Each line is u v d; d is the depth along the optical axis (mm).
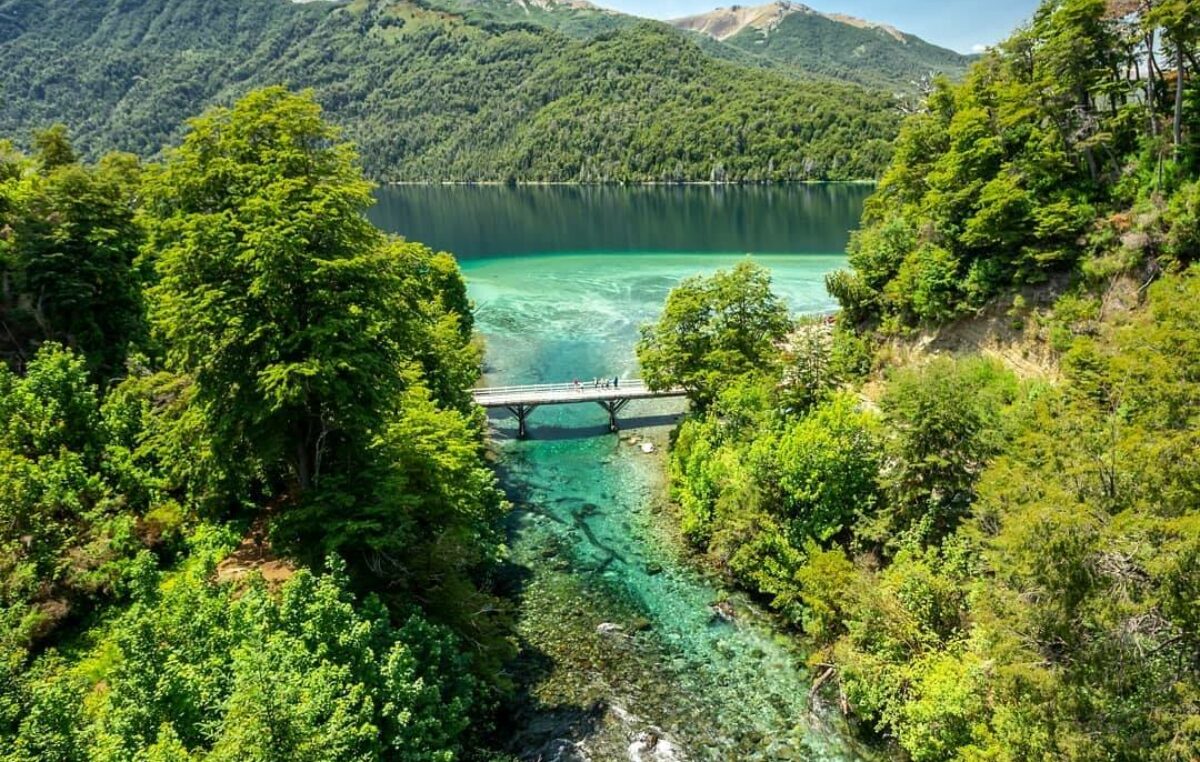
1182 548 15000
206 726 14477
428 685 20172
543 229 141125
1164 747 15234
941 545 25797
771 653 27234
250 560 25875
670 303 42062
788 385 36094
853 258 50938
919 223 47531
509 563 33531
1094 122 40812
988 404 27391
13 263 38531
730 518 30531
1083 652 16781
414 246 46688
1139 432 17938
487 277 100250
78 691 15438
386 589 23688
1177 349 18562
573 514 38344
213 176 23094
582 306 82938
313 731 14164
